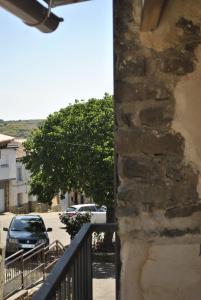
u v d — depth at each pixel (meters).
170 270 2.55
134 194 2.57
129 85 2.58
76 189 18.25
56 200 39.69
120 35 2.59
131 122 2.58
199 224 2.55
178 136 2.55
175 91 2.55
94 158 17.03
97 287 7.93
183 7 2.55
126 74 2.58
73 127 17.97
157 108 2.56
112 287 7.88
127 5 2.58
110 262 13.55
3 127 74.06
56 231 25.73
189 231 2.55
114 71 2.60
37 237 16.95
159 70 2.56
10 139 19.47
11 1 2.54
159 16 2.44
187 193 2.55
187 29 2.55
